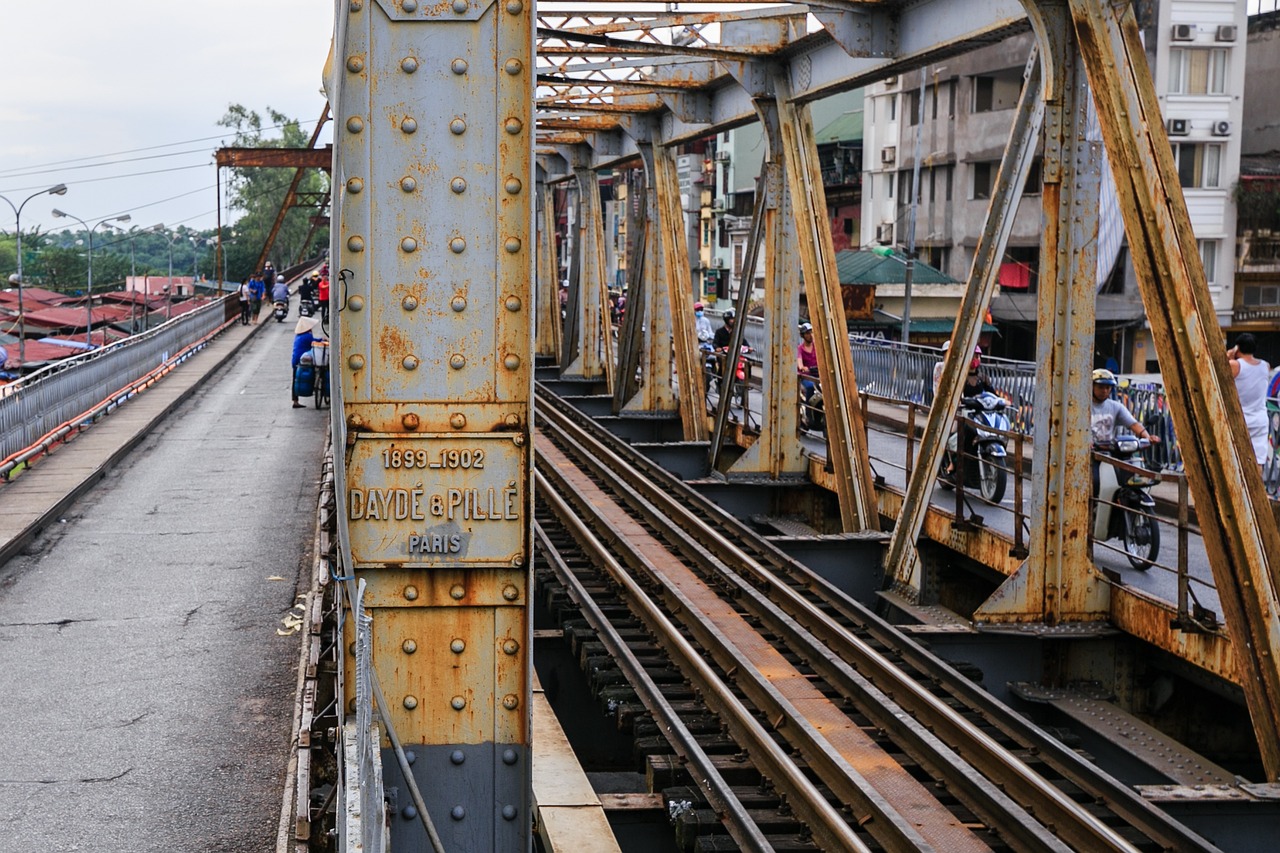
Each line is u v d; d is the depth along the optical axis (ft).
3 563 41.78
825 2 39.19
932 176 147.84
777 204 54.34
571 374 98.78
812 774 25.07
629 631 34.94
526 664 13.79
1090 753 29.66
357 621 11.75
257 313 175.42
